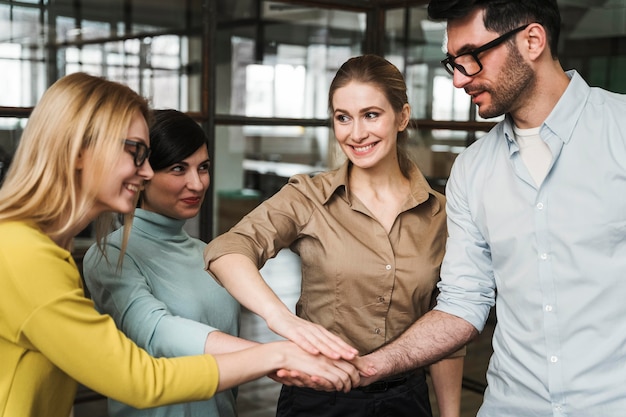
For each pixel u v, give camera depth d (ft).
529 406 5.80
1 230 4.77
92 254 6.20
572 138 5.53
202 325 5.85
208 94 13.01
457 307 6.31
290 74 13.98
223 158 24.52
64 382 5.19
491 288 6.41
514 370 5.89
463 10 5.38
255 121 13.55
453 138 12.68
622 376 5.42
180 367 5.15
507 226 5.83
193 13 13.39
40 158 4.88
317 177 6.79
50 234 4.99
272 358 5.58
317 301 6.68
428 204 6.76
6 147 11.26
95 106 4.92
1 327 4.76
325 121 14.40
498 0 5.32
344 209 6.60
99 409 11.75
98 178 4.96
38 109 4.98
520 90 5.51
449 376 7.16
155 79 14.39
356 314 6.57
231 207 24.70
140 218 6.45
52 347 4.75
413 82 13.26
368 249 6.49
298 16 13.97
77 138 4.84
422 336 6.23
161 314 5.84
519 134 5.83
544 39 5.43
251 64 13.57
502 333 5.99
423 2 12.82
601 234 5.41
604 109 5.53
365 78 6.23
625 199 5.36
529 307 5.73
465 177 6.23
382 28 13.71
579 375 5.52
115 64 15.38
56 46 15.01
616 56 11.97
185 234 6.82
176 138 6.29
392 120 6.37
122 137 4.97
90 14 15.53
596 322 5.45
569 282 5.52
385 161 6.64
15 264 4.66
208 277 6.56
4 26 14.29
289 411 6.71
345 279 6.51
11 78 14.29
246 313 21.09
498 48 5.41
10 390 4.82
